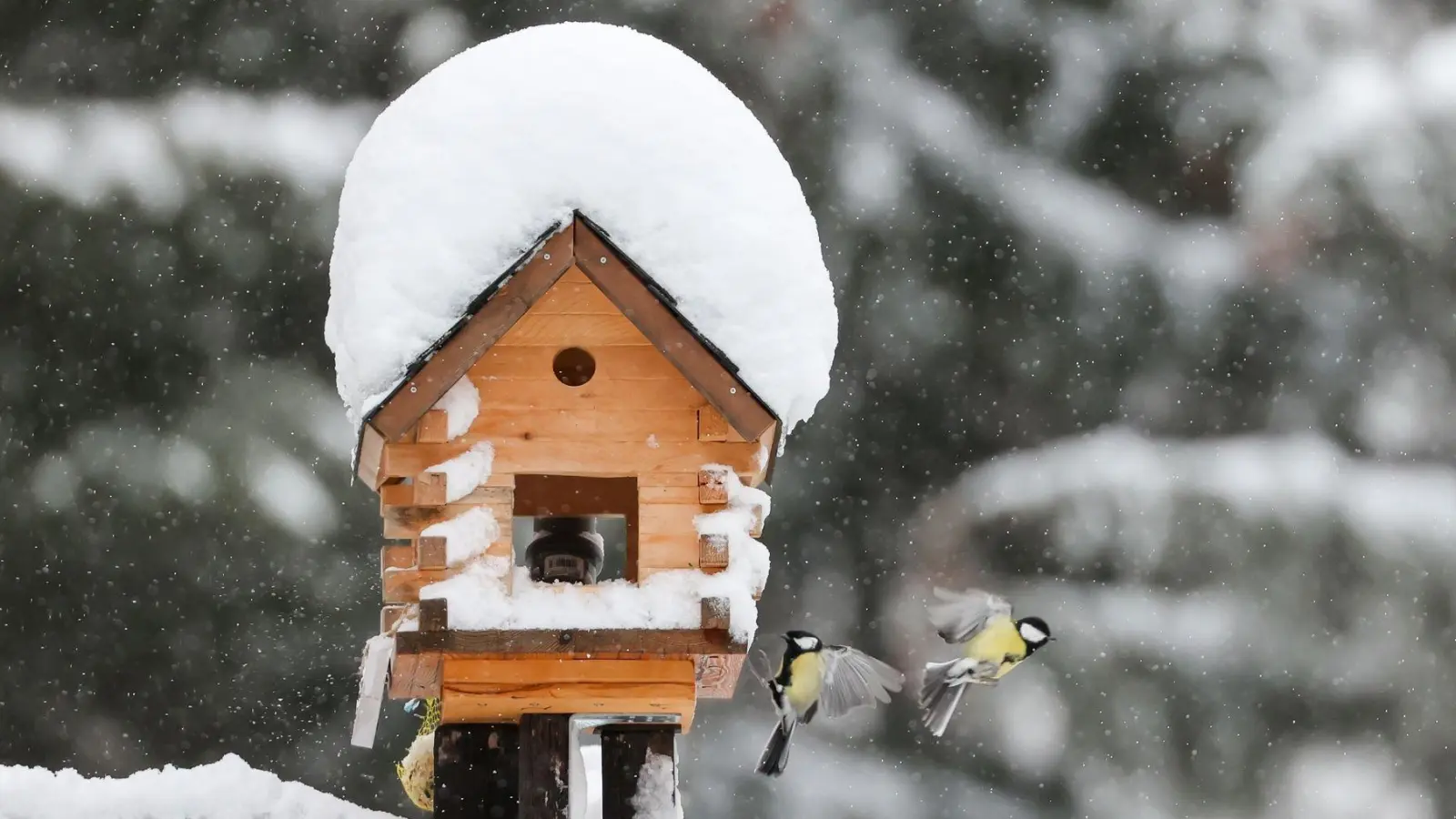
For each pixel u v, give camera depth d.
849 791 17.84
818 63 19.20
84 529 16.89
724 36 19.17
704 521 7.21
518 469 7.17
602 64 7.37
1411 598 18.12
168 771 7.43
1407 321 19.06
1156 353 18.73
